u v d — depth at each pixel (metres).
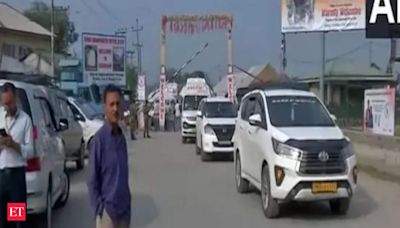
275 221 11.46
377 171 18.50
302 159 11.29
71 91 46.59
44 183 9.77
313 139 11.51
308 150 11.31
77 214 12.06
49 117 11.45
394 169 17.34
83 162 20.06
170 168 20.12
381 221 11.51
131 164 21.31
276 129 12.05
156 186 15.93
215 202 13.51
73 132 18.52
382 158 18.20
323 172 11.33
